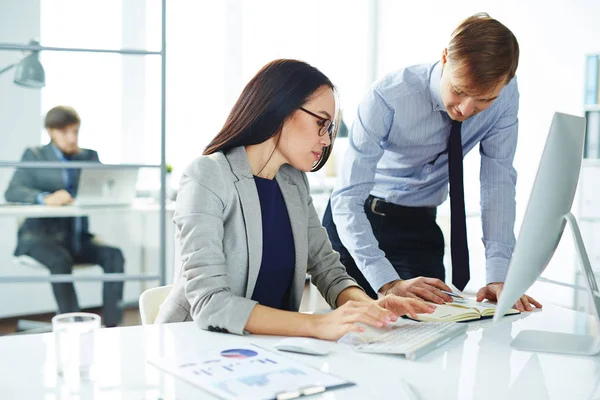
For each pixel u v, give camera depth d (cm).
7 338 125
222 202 148
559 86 460
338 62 630
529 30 480
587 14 442
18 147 352
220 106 573
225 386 99
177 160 557
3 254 356
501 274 183
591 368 118
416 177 211
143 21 357
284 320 132
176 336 129
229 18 572
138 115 363
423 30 580
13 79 347
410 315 144
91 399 94
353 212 191
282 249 160
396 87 194
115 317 375
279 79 151
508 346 131
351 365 114
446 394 101
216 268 140
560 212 131
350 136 200
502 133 198
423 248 215
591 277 131
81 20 351
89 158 360
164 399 94
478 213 490
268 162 158
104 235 368
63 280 365
